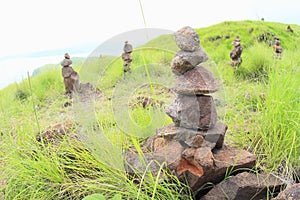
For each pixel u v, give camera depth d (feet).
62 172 8.90
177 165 7.79
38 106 19.31
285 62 13.91
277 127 9.50
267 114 9.78
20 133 11.02
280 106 9.62
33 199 8.38
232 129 10.57
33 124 12.04
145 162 8.25
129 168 8.34
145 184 7.91
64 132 10.84
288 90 10.21
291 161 8.93
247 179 7.41
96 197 6.82
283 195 6.59
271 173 8.02
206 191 7.95
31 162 9.03
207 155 7.50
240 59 20.95
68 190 8.73
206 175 7.47
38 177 8.95
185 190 7.82
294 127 9.15
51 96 20.99
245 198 7.38
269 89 10.74
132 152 9.29
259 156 8.93
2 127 12.96
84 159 9.35
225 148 8.32
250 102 13.00
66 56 19.66
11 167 9.65
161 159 8.06
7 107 18.03
